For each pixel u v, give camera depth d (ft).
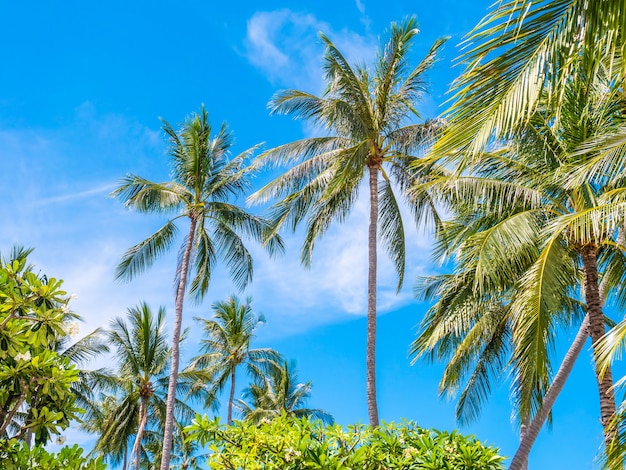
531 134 33.91
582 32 12.75
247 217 71.20
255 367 112.57
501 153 38.50
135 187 68.90
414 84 55.31
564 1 12.62
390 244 56.80
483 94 13.37
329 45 54.70
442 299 42.55
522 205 39.06
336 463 19.16
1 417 18.08
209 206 71.87
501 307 48.26
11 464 17.39
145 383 96.53
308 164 55.36
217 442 20.39
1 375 17.58
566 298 42.24
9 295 17.76
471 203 40.73
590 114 32.73
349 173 51.34
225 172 73.20
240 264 72.95
